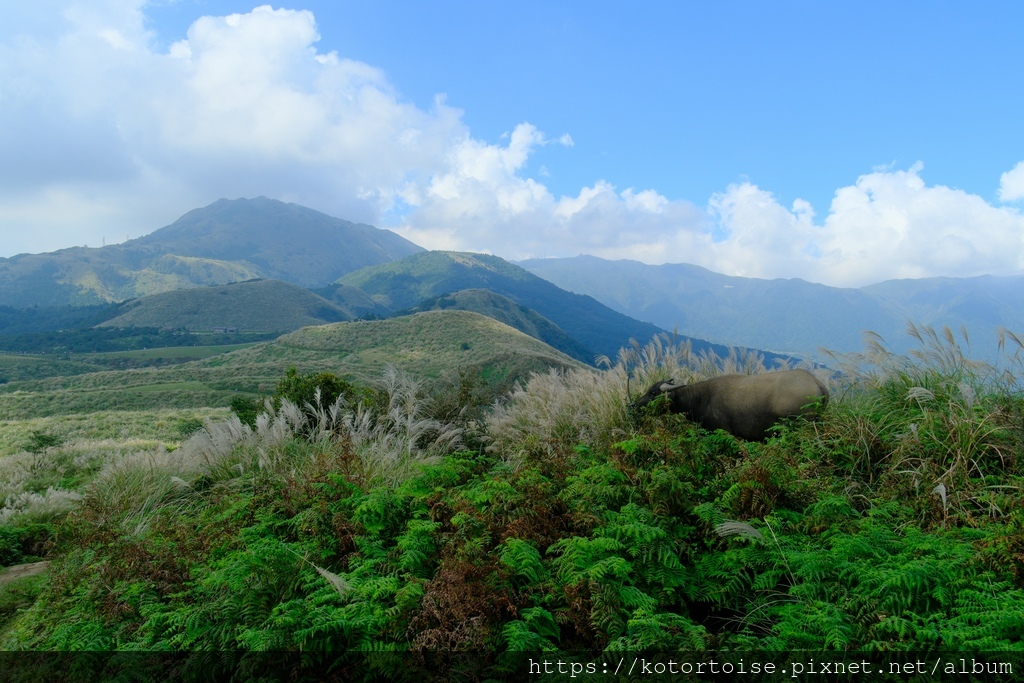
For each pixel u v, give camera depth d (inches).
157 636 150.8
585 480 193.9
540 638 126.4
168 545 193.5
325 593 145.7
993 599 118.0
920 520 169.5
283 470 277.7
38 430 1039.0
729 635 127.3
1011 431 193.5
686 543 157.6
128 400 2192.4
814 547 147.0
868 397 259.6
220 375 3002.0
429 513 188.5
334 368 3358.8
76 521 239.0
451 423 362.6
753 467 185.3
